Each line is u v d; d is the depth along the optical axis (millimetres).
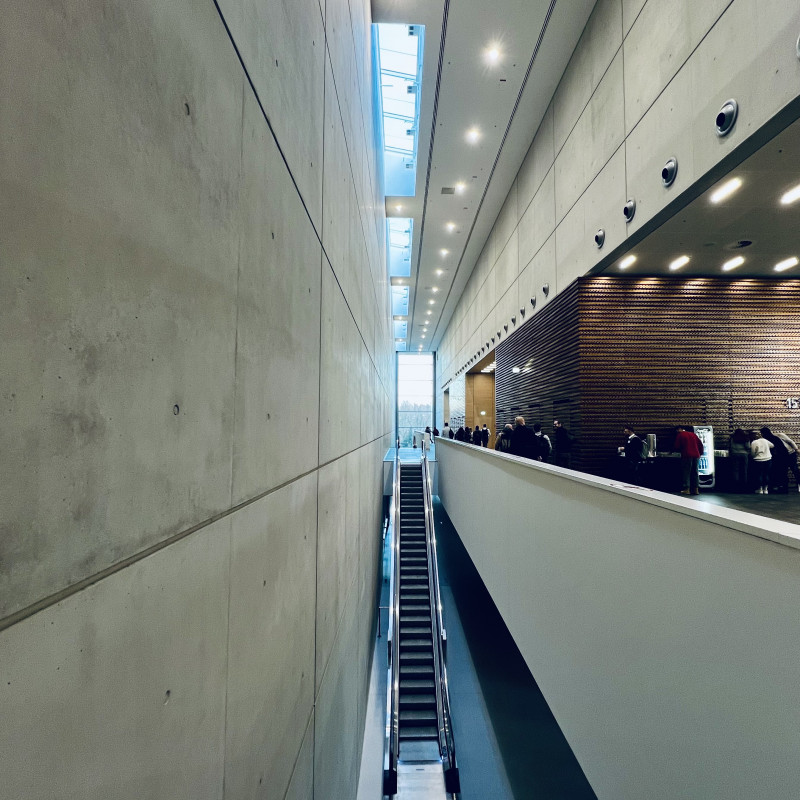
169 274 1133
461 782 6621
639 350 7973
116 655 922
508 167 11617
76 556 812
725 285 8039
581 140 7840
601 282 8000
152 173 1058
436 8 7391
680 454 7449
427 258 17672
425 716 7805
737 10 4359
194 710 1263
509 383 12797
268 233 1943
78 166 815
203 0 1335
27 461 704
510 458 4832
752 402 8031
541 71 8617
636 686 2412
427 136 10438
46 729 730
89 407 846
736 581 1769
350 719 4762
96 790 848
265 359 1908
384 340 13977
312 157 2873
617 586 2625
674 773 2094
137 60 1003
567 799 6316
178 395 1180
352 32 4992
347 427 4762
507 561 4988
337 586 4012
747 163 4633
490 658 9906
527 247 11000
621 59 6480
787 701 1538
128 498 966
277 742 2066
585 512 3045
